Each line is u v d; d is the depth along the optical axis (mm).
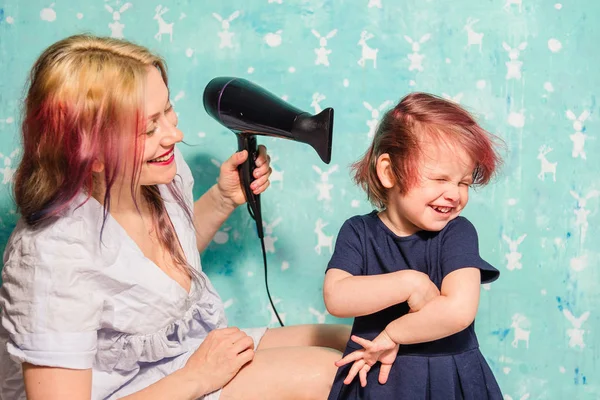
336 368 1250
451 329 1082
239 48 1622
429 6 1596
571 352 1638
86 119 1073
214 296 1389
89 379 1109
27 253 1093
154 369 1280
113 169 1099
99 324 1135
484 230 1624
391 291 1106
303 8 1607
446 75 1607
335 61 1617
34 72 1143
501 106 1606
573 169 1612
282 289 1673
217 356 1210
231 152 1646
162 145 1153
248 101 1329
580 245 1623
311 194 1648
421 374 1138
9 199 1607
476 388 1153
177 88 1634
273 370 1232
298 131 1270
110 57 1107
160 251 1294
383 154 1182
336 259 1210
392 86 1614
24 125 1130
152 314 1208
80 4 1610
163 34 1622
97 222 1158
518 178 1615
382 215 1260
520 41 1596
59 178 1103
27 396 1093
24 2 1603
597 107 1603
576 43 1594
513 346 1644
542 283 1629
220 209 1488
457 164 1109
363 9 1603
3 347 1192
